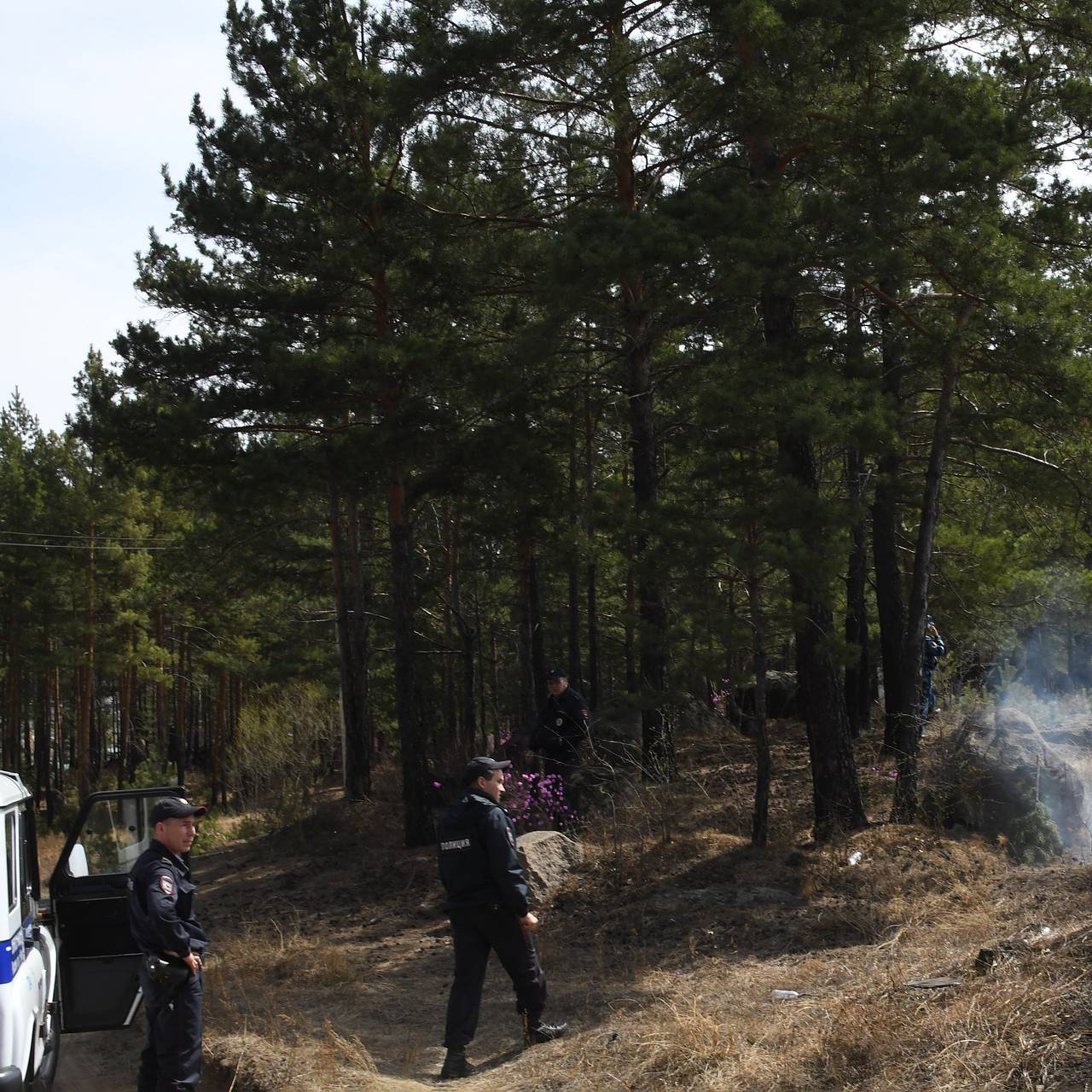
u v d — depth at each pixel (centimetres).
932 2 1353
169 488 1970
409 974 1003
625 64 1411
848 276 1207
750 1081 563
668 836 1266
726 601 1306
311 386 1692
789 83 1261
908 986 650
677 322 1480
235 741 2539
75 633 3756
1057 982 555
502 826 715
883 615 1762
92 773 4428
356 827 1900
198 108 1833
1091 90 1419
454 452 1728
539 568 2652
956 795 1262
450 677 3053
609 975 900
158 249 2144
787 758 1778
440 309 1795
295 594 3203
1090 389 1271
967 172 1177
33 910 728
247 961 1035
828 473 1964
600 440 2505
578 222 1305
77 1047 875
